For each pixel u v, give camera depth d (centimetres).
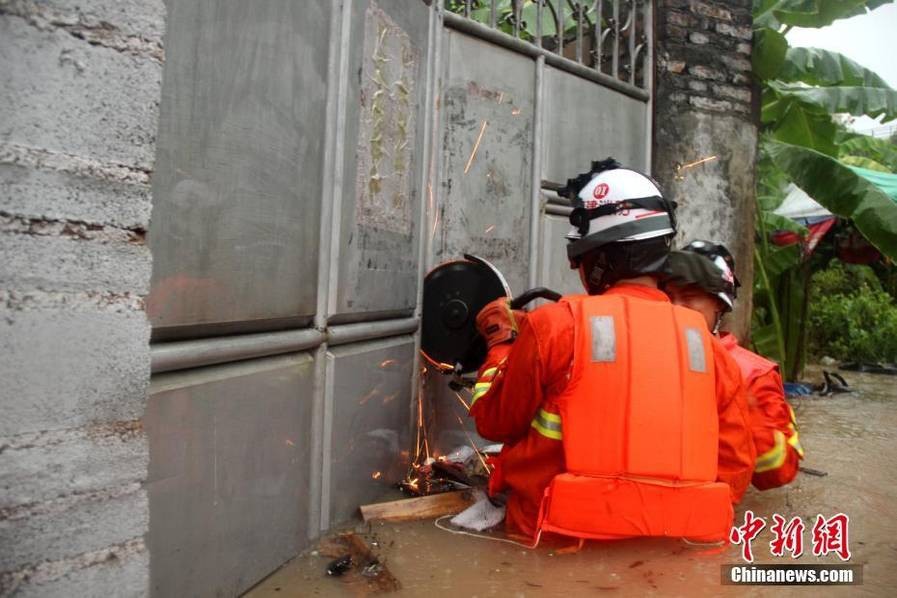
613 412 197
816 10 570
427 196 316
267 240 188
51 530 116
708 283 260
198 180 160
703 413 202
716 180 501
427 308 306
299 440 211
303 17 201
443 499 254
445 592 188
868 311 968
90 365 120
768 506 271
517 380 210
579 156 420
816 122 670
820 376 803
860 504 275
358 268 243
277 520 200
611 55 472
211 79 162
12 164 110
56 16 114
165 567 154
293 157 200
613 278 223
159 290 148
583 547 214
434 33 314
